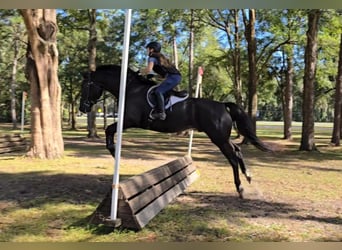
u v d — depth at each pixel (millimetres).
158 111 6309
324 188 8336
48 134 12234
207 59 32000
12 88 36062
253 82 19938
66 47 33156
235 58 25781
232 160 6945
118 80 6691
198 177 9289
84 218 5395
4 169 10062
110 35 29484
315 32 16969
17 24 27328
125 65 4984
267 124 62719
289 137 27047
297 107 69375
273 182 9031
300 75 30328
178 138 27625
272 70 29156
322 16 18766
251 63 19969
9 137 14180
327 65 25906
